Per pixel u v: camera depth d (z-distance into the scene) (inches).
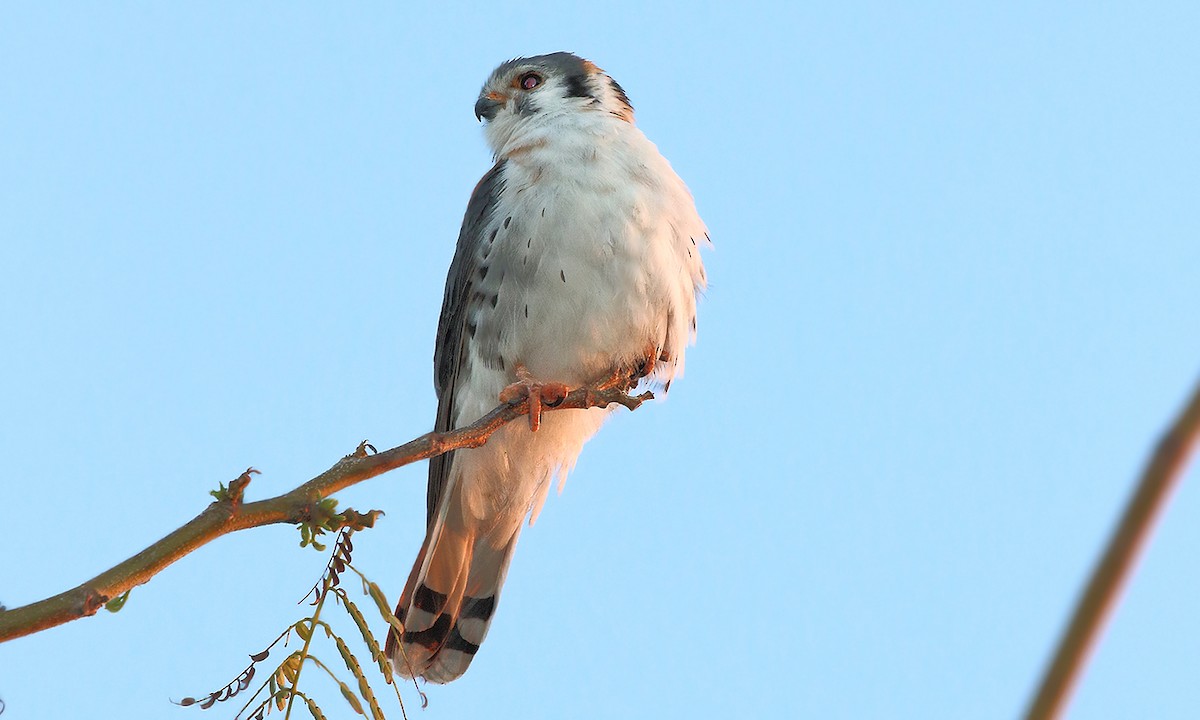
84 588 214.2
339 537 229.5
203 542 224.2
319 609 225.0
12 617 208.7
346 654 220.4
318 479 241.8
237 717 215.6
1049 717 82.7
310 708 217.2
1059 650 83.2
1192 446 77.8
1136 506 79.6
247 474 229.5
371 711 215.9
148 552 220.5
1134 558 80.0
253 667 218.2
